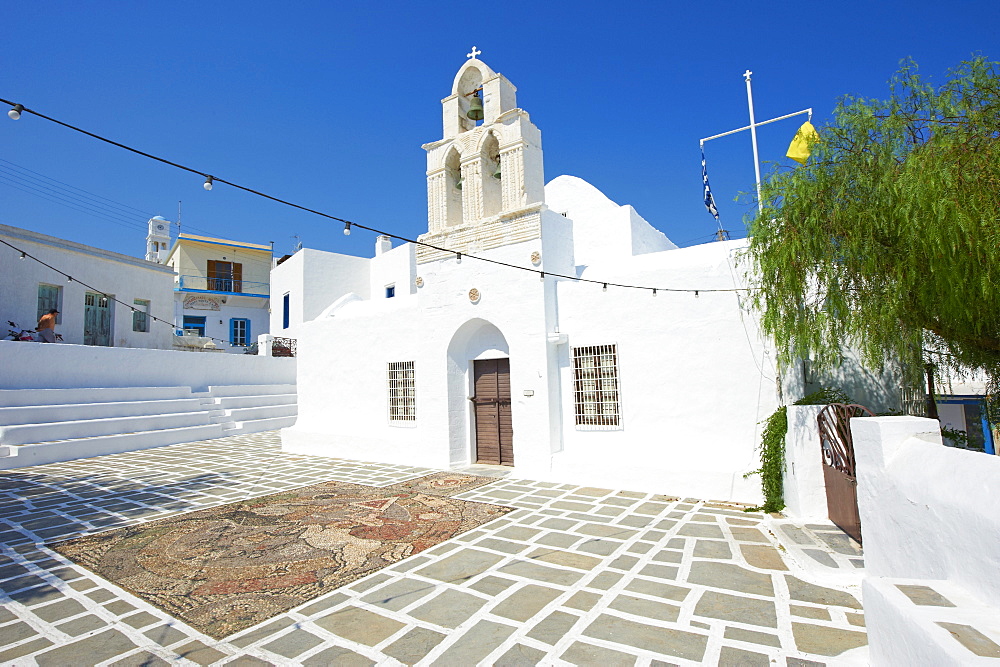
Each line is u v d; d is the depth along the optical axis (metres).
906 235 5.13
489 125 11.80
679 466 8.98
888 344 5.95
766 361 8.67
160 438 16.78
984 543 3.09
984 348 5.58
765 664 3.99
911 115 5.49
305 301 24.67
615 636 4.51
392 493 9.77
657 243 17.31
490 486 10.06
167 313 23.08
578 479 10.00
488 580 5.75
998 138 4.64
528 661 4.16
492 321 11.33
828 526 6.91
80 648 4.52
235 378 22.09
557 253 11.22
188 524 8.08
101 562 6.54
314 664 4.20
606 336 10.30
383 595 5.44
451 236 12.19
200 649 4.46
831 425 6.89
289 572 6.10
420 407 12.60
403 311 13.72
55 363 16.27
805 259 6.23
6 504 9.55
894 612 3.13
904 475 4.12
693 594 5.27
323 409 15.67
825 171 6.01
